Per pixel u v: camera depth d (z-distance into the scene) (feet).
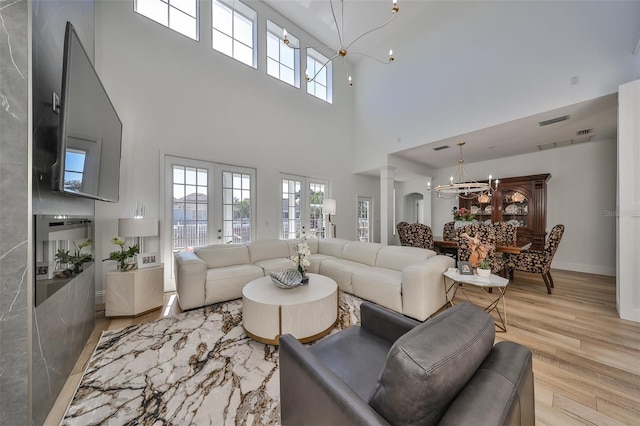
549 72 10.21
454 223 16.22
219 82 13.43
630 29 8.45
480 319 2.78
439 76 14.24
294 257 8.72
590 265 14.83
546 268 10.90
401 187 25.49
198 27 12.84
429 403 2.01
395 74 16.93
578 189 15.29
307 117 17.60
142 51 11.05
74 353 5.71
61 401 4.66
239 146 14.15
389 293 8.87
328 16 15.66
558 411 4.44
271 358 5.98
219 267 10.87
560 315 8.50
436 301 8.50
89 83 5.96
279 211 15.98
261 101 15.16
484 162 19.49
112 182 7.81
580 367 5.67
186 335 7.12
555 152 16.16
